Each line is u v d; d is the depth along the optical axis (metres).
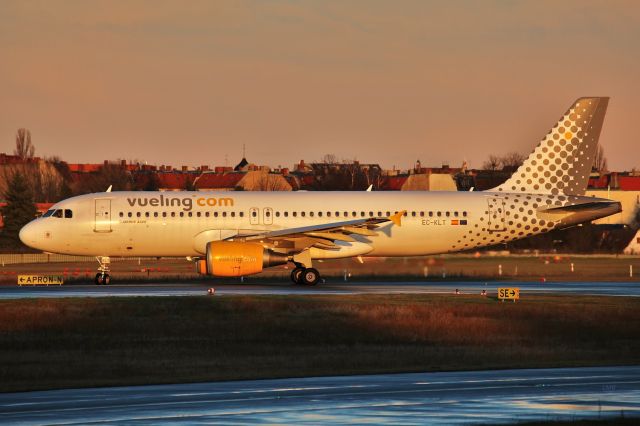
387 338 137.12
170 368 109.38
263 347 128.00
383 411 75.06
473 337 138.62
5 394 87.19
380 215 196.88
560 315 151.12
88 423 70.38
